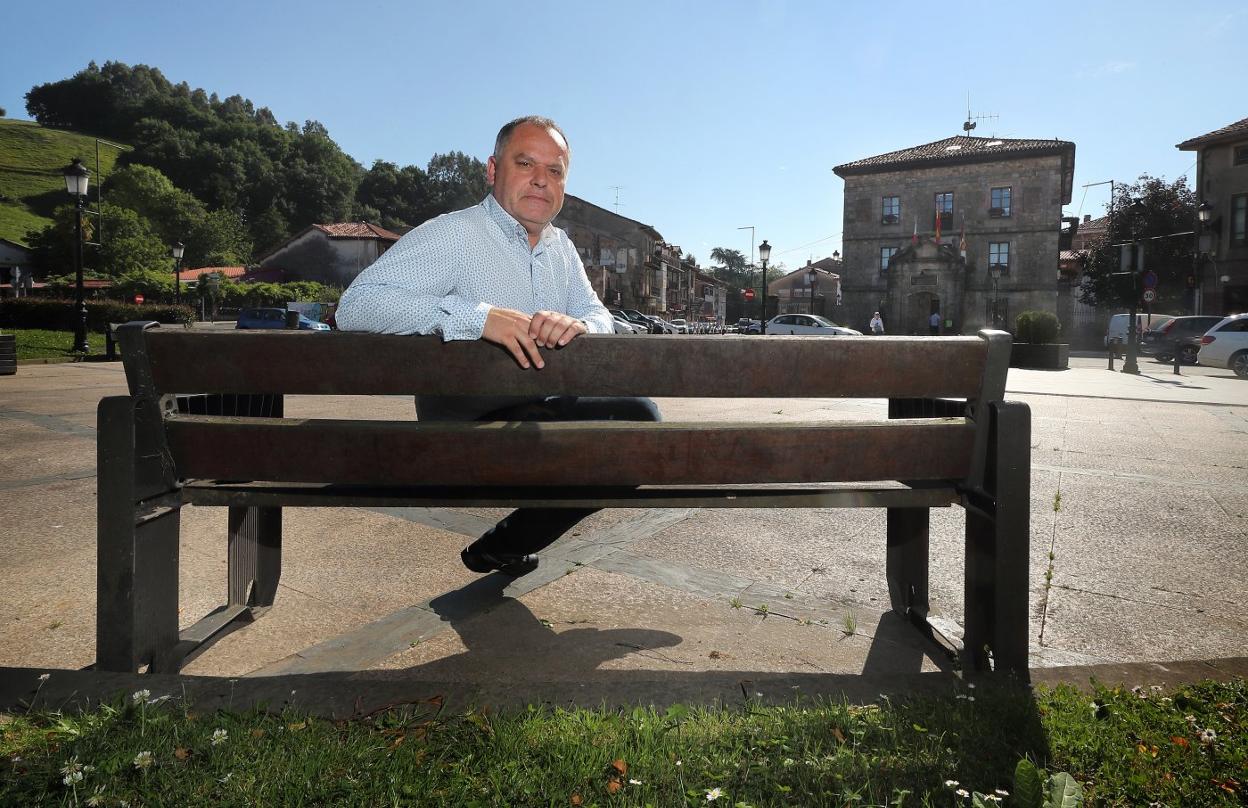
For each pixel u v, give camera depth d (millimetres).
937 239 38031
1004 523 1496
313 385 1404
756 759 1224
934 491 1590
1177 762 1265
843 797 1113
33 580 2535
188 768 1171
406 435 1413
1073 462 5117
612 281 51875
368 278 1627
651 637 2084
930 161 38094
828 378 1430
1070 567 2844
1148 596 2525
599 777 1171
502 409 1821
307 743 1233
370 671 1819
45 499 3709
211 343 1389
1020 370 17969
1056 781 1120
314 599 2396
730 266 115312
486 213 1861
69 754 1196
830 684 1491
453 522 3416
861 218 40250
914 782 1160
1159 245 33688
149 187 91688
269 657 1933
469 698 1423
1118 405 9305
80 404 8078
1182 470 4809
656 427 1431
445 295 1744
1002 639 1530
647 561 2840
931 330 36344
